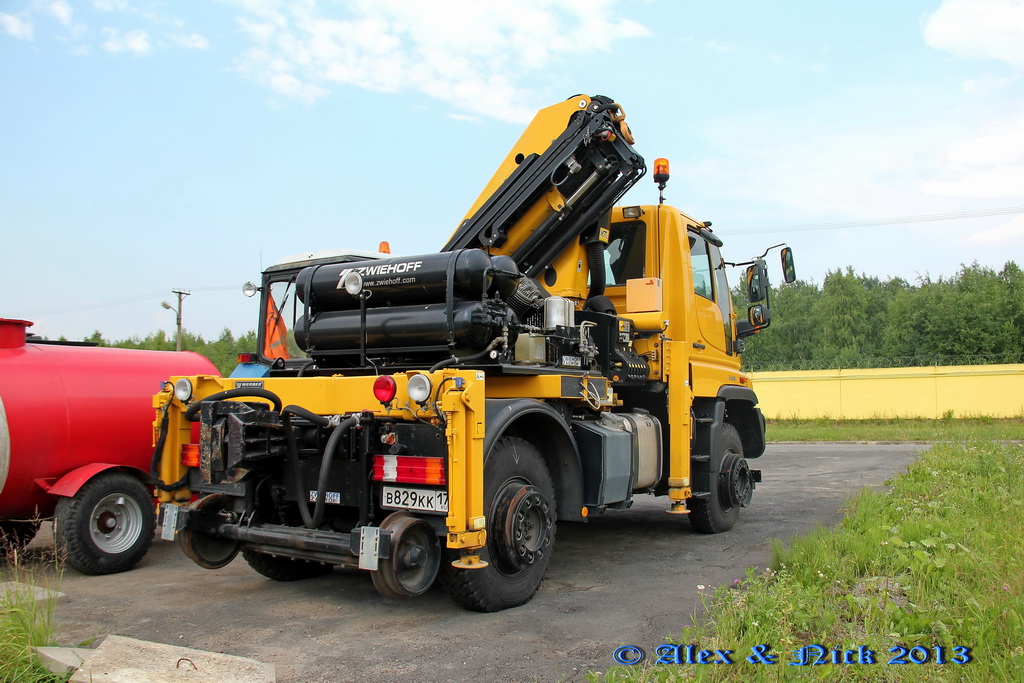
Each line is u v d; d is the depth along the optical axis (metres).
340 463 5.07
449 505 4.46
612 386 6.86
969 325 40.56
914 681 3.35
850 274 54.00
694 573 6.24
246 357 10.03
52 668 3.65
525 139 6.82
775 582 4.98
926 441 20.64
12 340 6.52
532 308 6.32
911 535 6.00
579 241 7.03
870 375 29.25
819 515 9.17
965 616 4.04
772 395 30.86
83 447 6.52
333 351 5.79
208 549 5.57
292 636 4.56
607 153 6.73
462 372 4.59
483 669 3.96
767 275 9.06
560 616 4.95
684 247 7.82
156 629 4.71
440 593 5.59
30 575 5.75
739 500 8.34
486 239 6.68
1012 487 8.57
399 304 5.54
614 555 6.99
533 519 5.34
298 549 4.93
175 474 5.68
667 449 7.36
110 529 6.41
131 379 7.05
